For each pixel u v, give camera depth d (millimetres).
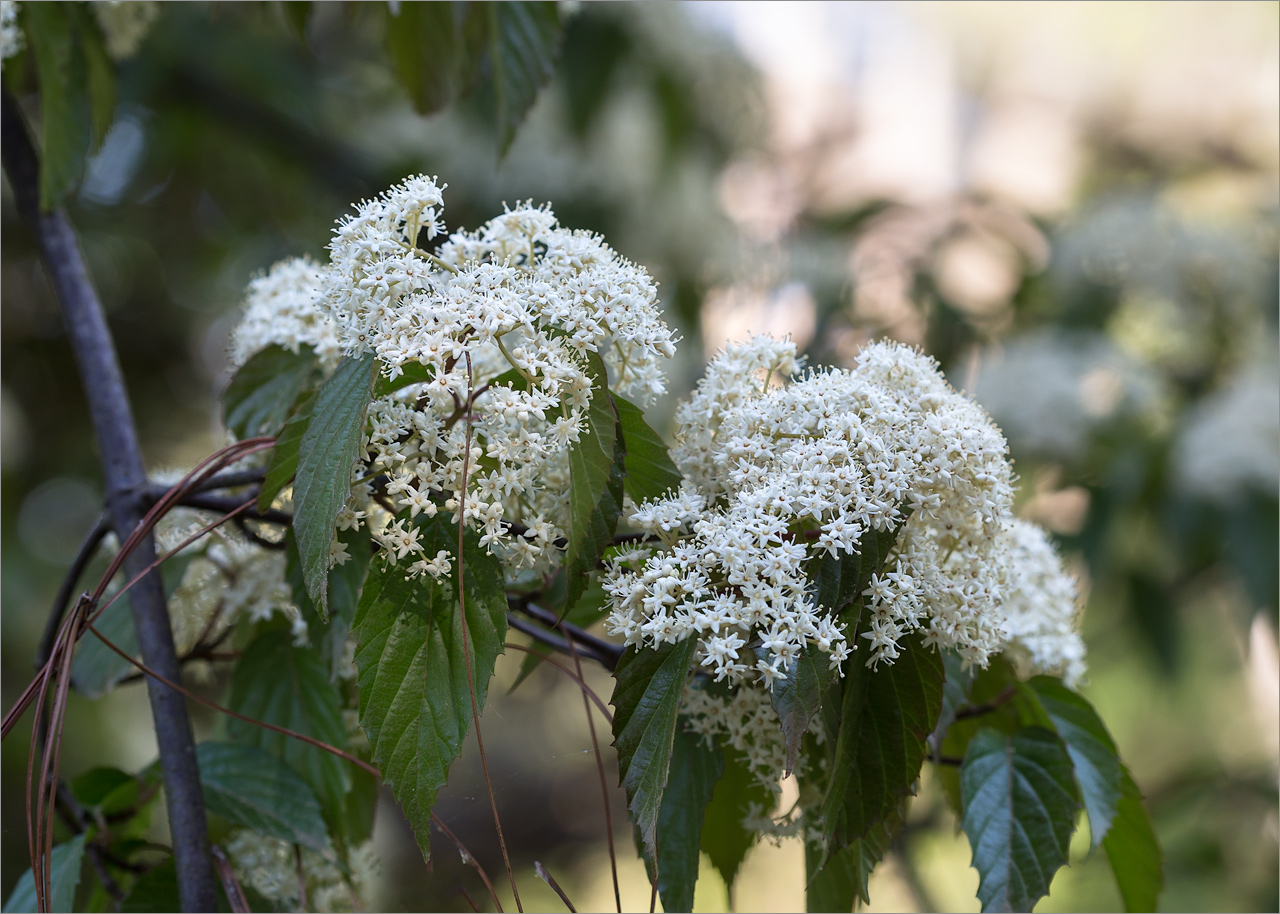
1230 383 2465
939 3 3277
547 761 1034
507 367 1026
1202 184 3166
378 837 2201
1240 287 2482
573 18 2465
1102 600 2496
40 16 1169
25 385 3025
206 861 1035
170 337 3451
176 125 2656
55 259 1160
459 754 966
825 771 1040
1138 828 1079
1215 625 3145
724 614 970
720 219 2844
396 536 983
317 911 1121
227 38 2510
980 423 1009
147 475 1129
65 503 3168
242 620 1169
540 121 2656
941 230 2799
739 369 1025
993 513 1005
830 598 978
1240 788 2756
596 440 982
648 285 1001
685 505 997
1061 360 2375
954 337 2617
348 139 2830
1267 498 2143
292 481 1026
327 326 1089
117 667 1130
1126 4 3158
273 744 1103
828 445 986
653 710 969
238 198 2998
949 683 1051
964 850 2635
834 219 2910
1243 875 2637
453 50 1215
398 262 982
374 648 975
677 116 2701
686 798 1030
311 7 1272
